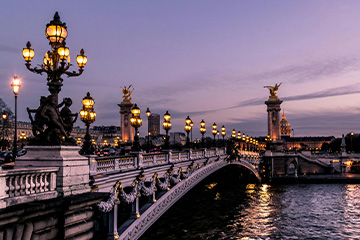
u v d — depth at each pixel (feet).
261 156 312.71
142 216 81.66
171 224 141.18
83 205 47.42
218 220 151.02
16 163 46.75
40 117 46.42
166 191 99.09
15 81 81.30
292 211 175.63
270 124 362.74
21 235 38.22
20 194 39.58
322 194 234.58
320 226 146.92
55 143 46.70
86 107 67.72
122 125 344.28
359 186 278.26
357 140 592.19
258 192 243.40
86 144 65.62
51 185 44.62
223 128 186.80
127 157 74.74
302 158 346.13
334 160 361.10
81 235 47.39
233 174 274.57
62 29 47.16
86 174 51.75
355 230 141.08
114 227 66.33
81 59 51.31
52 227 43.14
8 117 261.44
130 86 345.31
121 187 70.03
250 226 143.43
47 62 48.16
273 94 366.84
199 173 133.39
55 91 47.50
